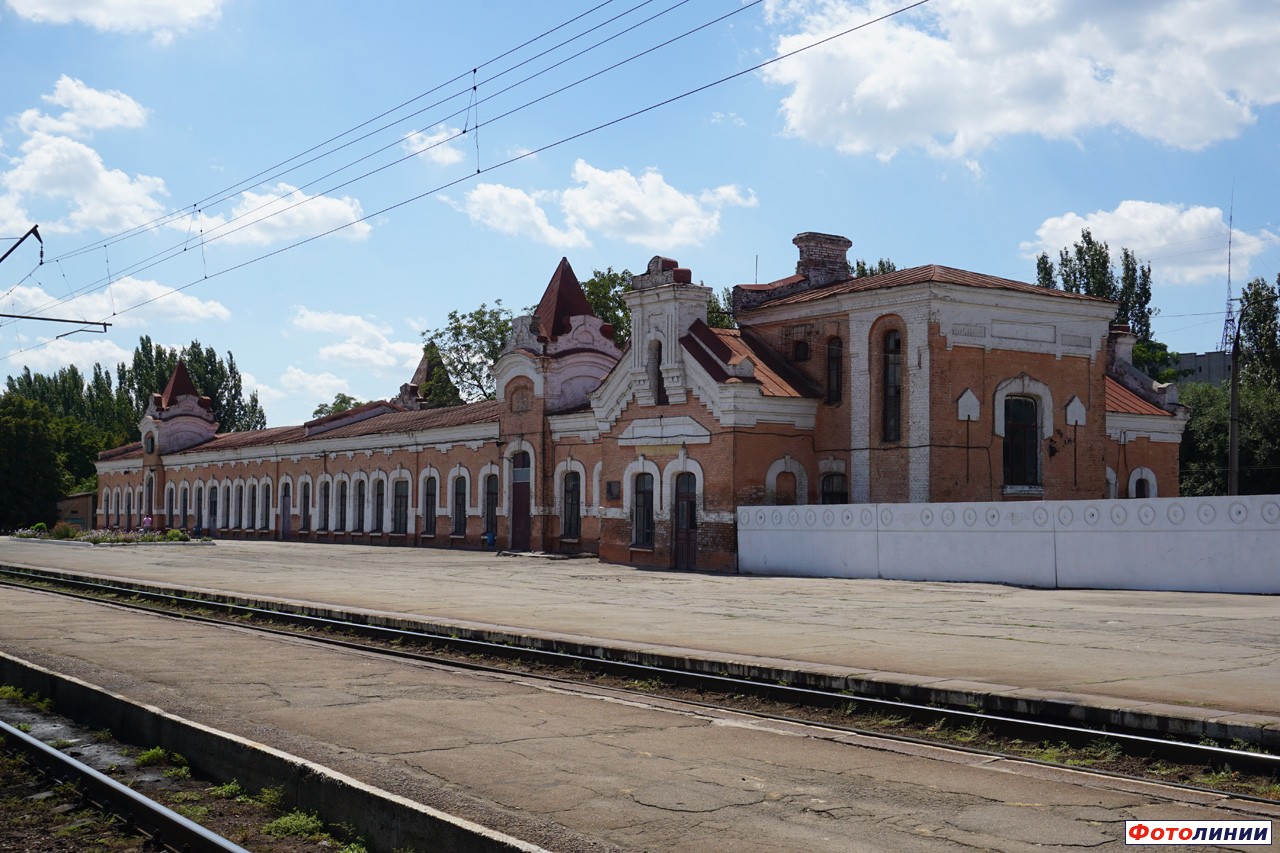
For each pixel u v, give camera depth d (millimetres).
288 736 10570
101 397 107750
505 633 17828
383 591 26875
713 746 10273
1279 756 8945
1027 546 25172
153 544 53719
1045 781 8961
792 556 30500
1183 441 53750
